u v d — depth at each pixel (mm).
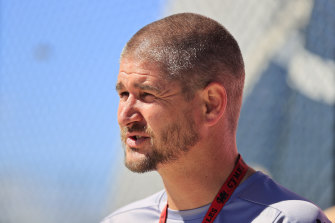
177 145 3400
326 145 16094
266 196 3490
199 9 17609
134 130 3443
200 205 3594
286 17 17484
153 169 3467
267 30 17797
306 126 16922
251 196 3518
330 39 16484
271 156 17984
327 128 16297
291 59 18047
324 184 15781
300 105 17312
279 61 18344
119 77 3557
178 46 3451
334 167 15648
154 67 3404
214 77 3508
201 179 3543
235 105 3723
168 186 3680
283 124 18094
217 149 3557
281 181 17203
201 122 3457
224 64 3590
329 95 16500
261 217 3355
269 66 18422
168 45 3451
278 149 17922
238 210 3477
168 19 3666
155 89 3367
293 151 17000
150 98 3414
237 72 3713
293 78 17828
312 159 16344
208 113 3480
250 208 3451
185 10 17469
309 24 17062
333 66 16484
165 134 3381
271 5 17438
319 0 16750
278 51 18094
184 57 3424
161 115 3365
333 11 16609
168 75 3385
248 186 3598
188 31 3543
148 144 3424
